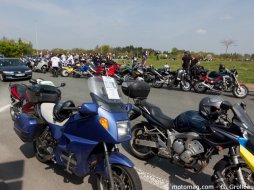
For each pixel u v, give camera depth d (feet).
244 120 10.44
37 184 12.29
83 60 65.21
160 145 13.66
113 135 9.72
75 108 11.02
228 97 36.99
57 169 13.76
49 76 61.21
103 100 10.42
